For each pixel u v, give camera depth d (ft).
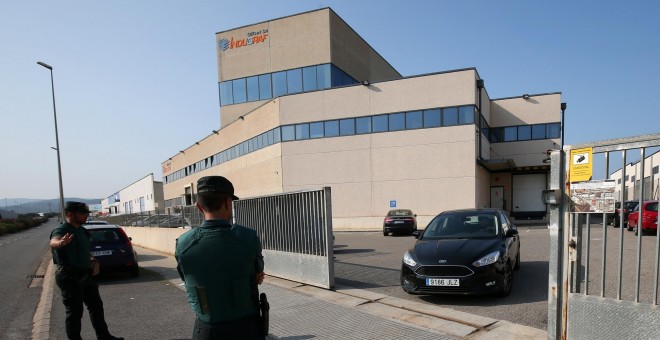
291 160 81.82
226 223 7.15
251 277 7.16
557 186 11.27
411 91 73.87
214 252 6.72
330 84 90.74
